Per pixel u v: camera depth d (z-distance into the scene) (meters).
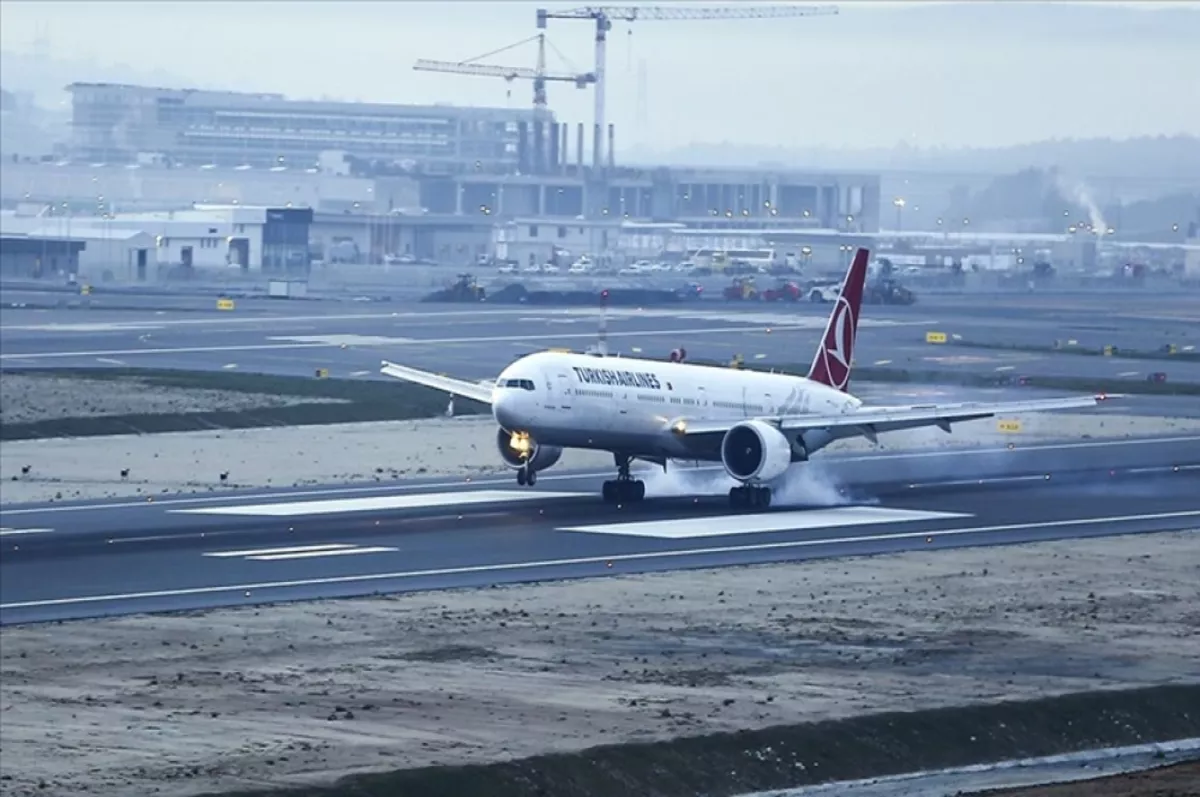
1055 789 146.62
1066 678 194.25
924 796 157.12
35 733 162.88
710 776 161.00
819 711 177.38
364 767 155.25
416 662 191.00
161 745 160.25
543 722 170.00
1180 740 181.12
